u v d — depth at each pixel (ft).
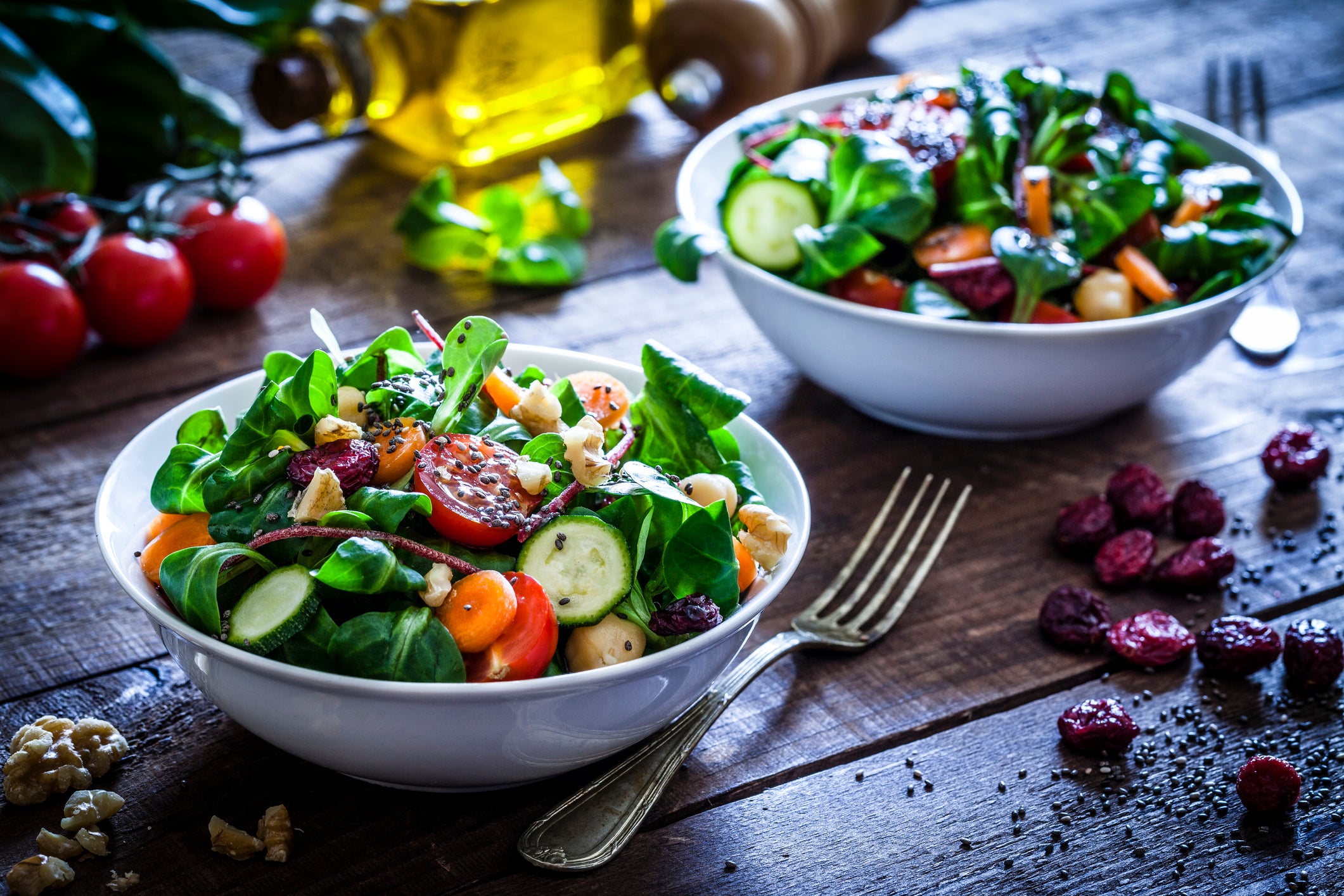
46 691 1.86
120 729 1.83
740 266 2.15
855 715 1.87
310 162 2.85
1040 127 2.25
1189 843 1.77
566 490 1.71
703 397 1.82
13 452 2.17
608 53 2.85
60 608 1.96
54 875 1.68
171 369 2.32
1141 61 3.38
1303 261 2.57
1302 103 3.19
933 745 1.85
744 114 2.43
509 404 1.80
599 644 1.67
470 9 2.55
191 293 2.35
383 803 1.76
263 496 1.70
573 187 2.79
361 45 2.56
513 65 2.70
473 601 1.64
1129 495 2.10
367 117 2.80
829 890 1.72
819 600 1.97
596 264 2.56
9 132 2.40
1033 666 1.94
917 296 2.11
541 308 2.46
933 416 2.18
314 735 1.65
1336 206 2.74
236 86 3.14
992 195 2.17
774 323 2.17
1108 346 2.06
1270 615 2.00
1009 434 2.22
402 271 2.53
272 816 1.73
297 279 2.50
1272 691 1.92
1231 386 2.35
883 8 3.19
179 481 1.73
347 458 1.69
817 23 2.96
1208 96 3.00
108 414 2.24
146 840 1.73
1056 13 3.66
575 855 1.70
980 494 2.15
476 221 2.48
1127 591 2.03
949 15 3.64
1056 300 2.19
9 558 2.02
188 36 3.34
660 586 1.73
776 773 1.81
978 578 2.04
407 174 2.84
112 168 2.67
